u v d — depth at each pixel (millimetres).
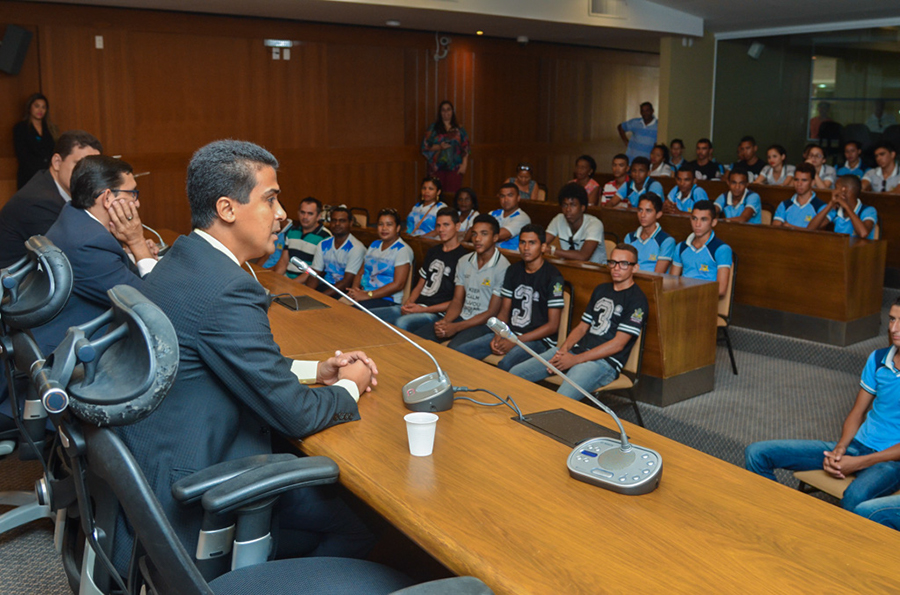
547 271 3740
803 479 2453
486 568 1230
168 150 7961
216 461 1583
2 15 6879
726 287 4414
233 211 1648
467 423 1877
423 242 4906
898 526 2092
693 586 1182
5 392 2197
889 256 5988
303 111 8789
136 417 1044
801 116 9547
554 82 10914
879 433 2441
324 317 3025
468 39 9898
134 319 1064
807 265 4676
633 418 3816
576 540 1319
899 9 8281
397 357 2449
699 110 10172
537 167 10984
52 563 2445
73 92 7312
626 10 8805
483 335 3896
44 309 1614
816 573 1219
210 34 8016
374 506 1492
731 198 6148
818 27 9195
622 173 7500
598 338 3551
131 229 2531
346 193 9281
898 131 8742
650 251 4832
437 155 9344
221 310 1552
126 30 7523
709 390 4133
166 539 1072
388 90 9375
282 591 1361
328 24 8750
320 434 1784
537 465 1637
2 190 7023
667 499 1479
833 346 4617
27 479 3006
